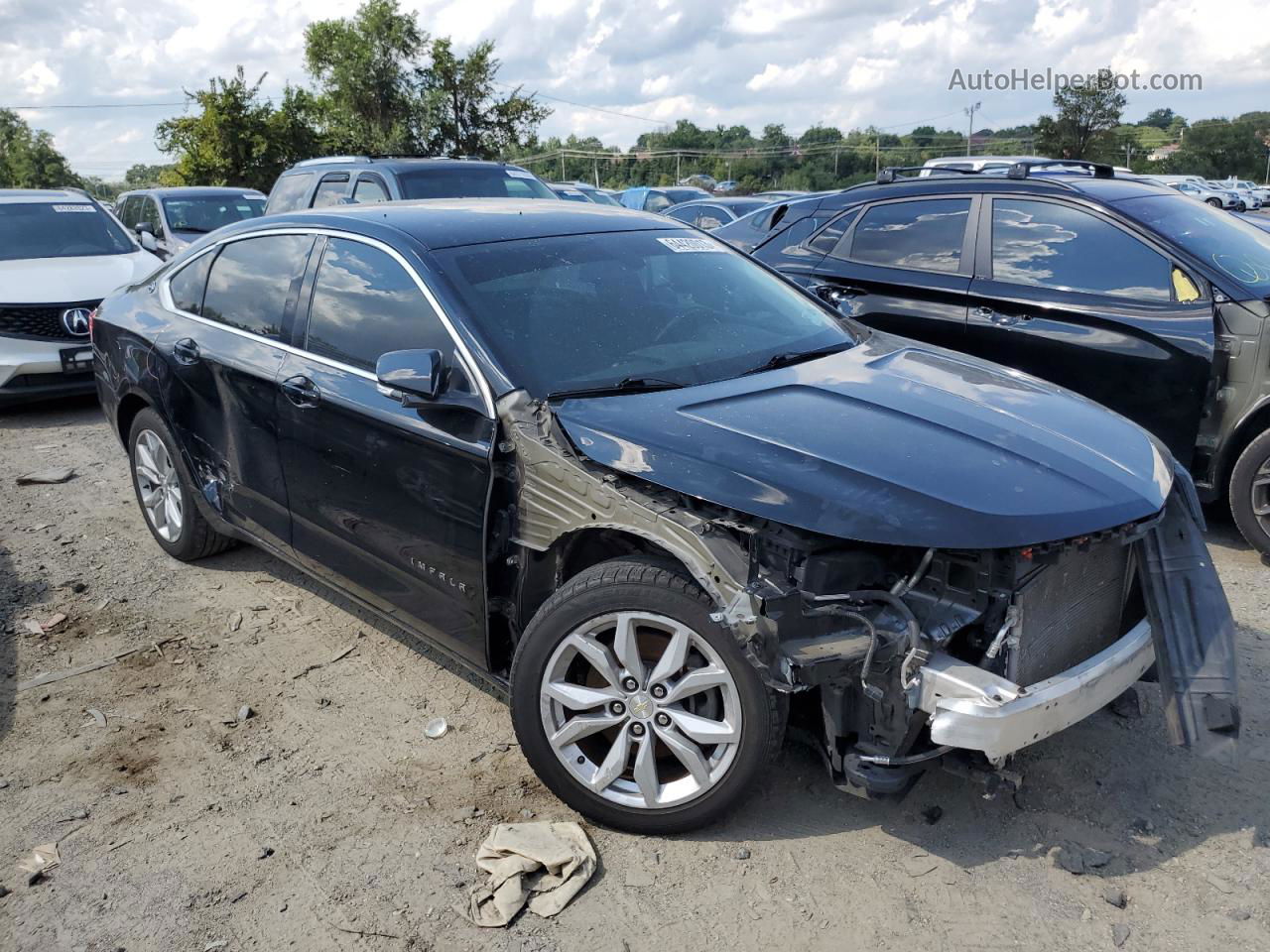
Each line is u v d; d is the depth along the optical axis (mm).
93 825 3137
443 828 3094
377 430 3471
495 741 3562
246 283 4344
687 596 2766
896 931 2641
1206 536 5402
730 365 3514
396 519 3498
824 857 2920
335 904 2779
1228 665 2848
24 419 8406
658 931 2660
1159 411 5121
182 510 4961
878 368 3588
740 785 2822
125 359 4965
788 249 6785
